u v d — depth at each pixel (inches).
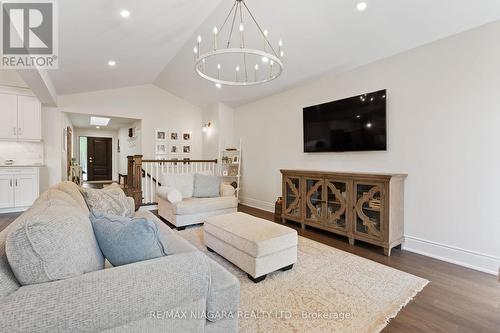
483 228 96.7
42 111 208.8
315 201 144.8
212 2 120.5
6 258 34.9
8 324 28.4
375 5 98.6
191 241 124.5
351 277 90.4
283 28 123.7
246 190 227.6
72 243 37.3
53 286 32.6
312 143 161.9
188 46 166.6
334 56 134.7
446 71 105.3
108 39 136.4
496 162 93.4
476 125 97.7
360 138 134.8
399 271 95.3
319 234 141.6
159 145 262.7
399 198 116.7
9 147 198.2
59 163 215.2
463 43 100.5
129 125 339.0
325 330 62.9
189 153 278.1
